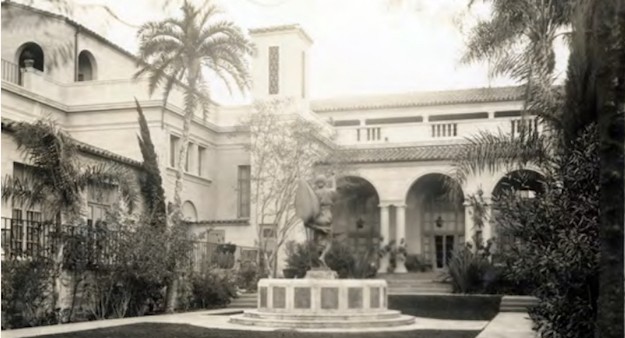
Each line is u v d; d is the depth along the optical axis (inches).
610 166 330.0
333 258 1171.3
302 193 729.0
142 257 794.2
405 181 1393.9
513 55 605.3
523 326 654.5
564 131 494.6
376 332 599.2
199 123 1369.3
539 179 535.8
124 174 826.8
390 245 1381.6
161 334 578.9
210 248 1136.2
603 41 339.6
